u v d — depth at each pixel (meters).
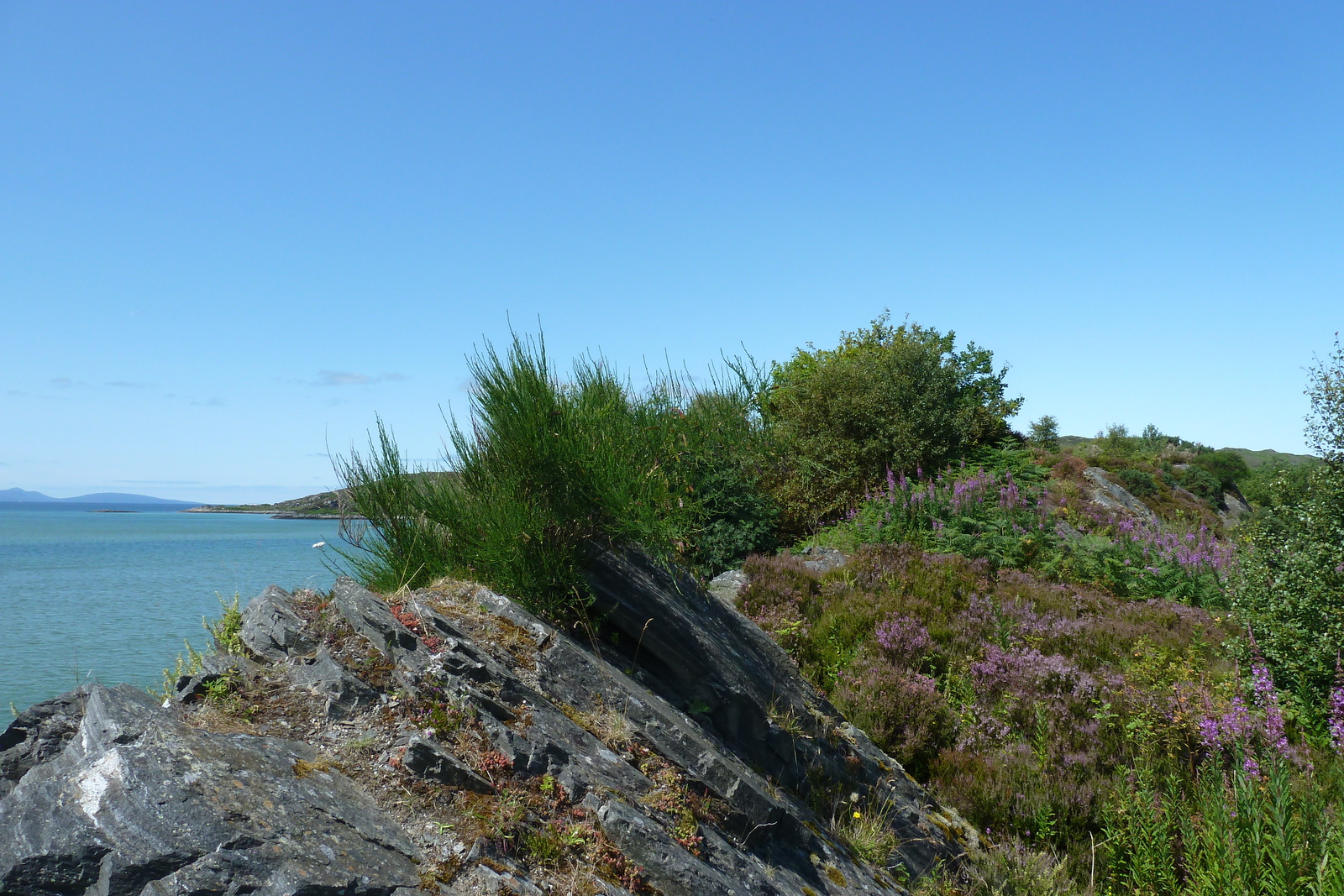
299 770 2.98
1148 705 7.39
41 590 27.69
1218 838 4.77
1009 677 8.22
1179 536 14.43
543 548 4.93
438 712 3.53
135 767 2.58
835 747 5.83
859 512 15.29
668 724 4.34
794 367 21.86
